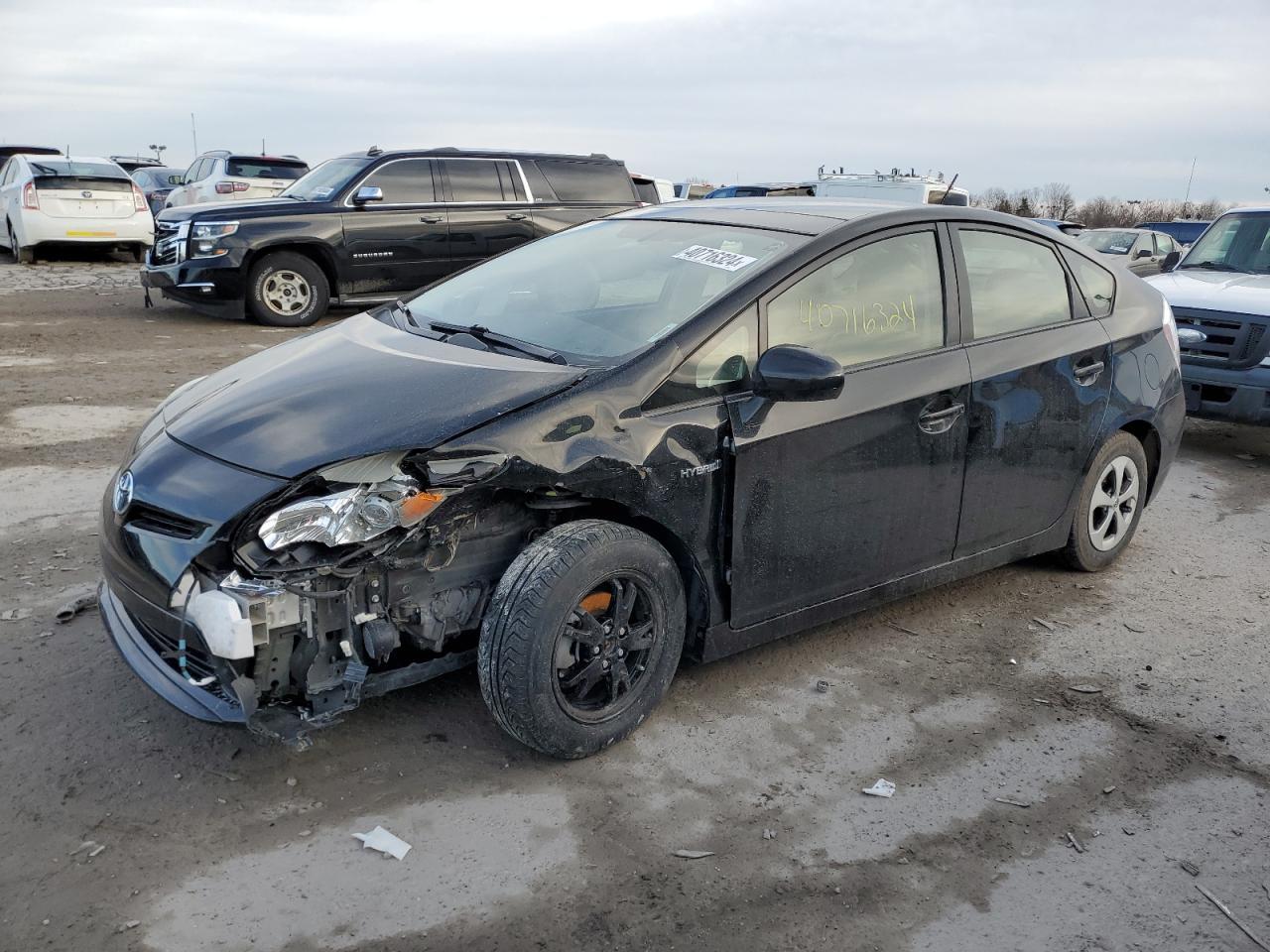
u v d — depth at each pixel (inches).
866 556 149.9
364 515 111.1
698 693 146.2
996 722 142.5
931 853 114.7
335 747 128.9
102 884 104.3
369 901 103.5
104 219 691.4
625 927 101.6
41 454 245.1
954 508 159.2
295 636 114.7
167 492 117.3
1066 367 171.2
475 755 128.7
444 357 136.4
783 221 154.4
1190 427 327.0
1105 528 190.9
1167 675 157.8
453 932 100.0
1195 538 219.5
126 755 125.3
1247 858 115.9
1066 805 124.3
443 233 465.7
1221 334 278.1
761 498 134.8
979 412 157.4
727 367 133.0
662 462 125.6
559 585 118.1
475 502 119.3
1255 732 142.5
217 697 114.7
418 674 122.7
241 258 435.5
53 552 184.5
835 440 140.1
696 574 133.6
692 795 122.8
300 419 121.6
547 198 484.7
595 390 123.7
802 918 103.9
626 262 155.3
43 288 583.8
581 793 122.0
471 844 112.5
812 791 124.7
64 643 151.6
